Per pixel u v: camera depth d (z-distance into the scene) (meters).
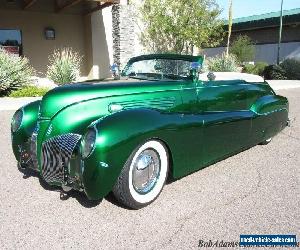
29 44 14.72
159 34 15.83
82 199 3.59
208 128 3.95
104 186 3.01
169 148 3.47
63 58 12.17
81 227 3.06
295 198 3.68
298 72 20.34
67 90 3.60
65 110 3.49
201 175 4.33
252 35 28.73
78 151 3.14
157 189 3.52
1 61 10.54
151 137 3.23
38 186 3.91
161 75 4.50
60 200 3.56
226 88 4.60
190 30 15.16
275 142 6.05
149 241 2.86
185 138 3.61
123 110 3.32
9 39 14.34
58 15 15.10
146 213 3.33
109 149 2.94
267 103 5.10
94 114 3.54
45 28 14.94
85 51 15.91
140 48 15.62
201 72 4.48
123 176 3.14
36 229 3.02
